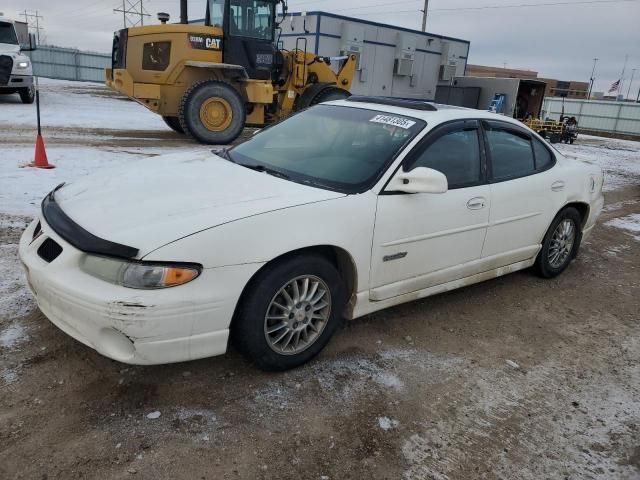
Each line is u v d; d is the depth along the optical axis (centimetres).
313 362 337
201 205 297
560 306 466
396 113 402
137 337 260
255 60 1237
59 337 333
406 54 2611
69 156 884
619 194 1023
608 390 342
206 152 434
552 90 6769
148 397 288
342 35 2434
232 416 280
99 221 286
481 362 360
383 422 288
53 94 2278
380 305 363
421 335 388
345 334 376
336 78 1433
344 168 358
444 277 398
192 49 1170
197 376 310
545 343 397
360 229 329
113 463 243
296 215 303
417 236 363
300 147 397
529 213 454
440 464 263
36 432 256
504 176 432
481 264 426
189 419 275
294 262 304
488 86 2598
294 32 2492
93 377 300
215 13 1238
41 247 298
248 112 1291
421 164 369
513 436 289
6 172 727
